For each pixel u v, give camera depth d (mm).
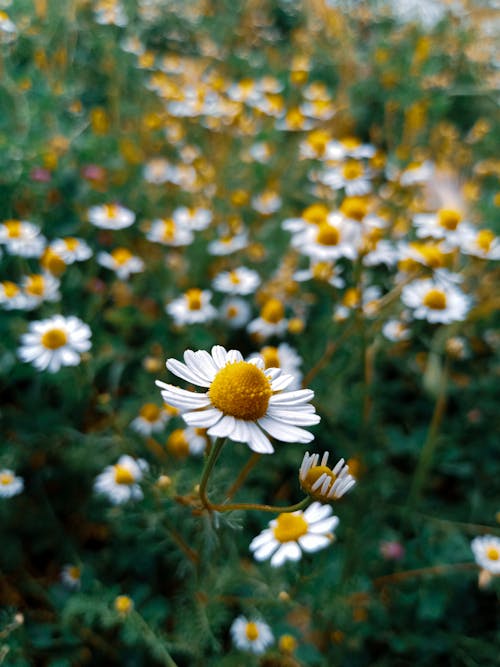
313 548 148
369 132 446
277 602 184
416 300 235
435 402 269
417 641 207
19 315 255
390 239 302
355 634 206
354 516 224
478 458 255
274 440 232
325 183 298
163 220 310
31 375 239
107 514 208
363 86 457
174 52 513
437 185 322
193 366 139
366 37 560
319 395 244
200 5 553
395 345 265
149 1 518
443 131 412
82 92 407
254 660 185
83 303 273
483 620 216
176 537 184
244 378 134
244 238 309
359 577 205
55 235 302
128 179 344
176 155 388
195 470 211
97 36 428
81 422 240
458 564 212
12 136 330
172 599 212
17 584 219
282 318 261
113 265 278
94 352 252
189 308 261
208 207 335
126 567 215
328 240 247
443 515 239
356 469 224
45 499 228
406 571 220
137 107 397
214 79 426
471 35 512
